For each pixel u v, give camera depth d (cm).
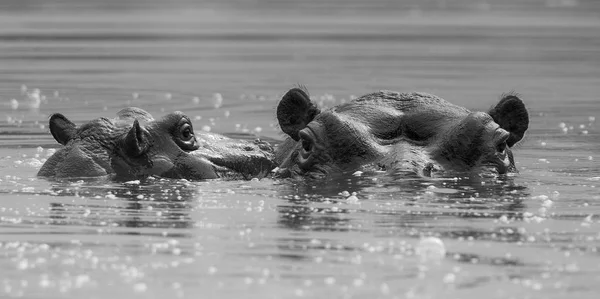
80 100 4009
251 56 6122
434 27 8794
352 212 1670
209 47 6744
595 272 1295
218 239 1480
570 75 5094
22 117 3469
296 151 2158
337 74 5094
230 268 1314
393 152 2011
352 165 2008
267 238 1484
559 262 1343
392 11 11638
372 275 1280
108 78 4847
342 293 1201
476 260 1351
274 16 10456
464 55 6262
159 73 5122
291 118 2219
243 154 2252
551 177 2088
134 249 1416
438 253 1386
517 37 7700
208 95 4238
